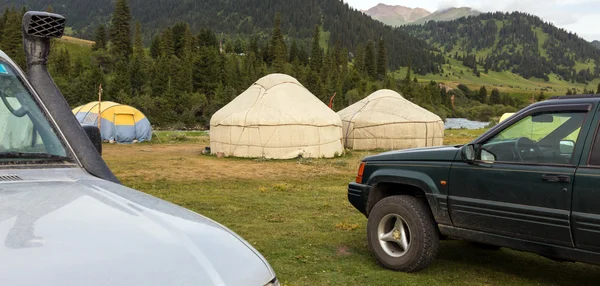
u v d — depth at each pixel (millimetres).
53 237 1293
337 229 6859
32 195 1630
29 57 2668
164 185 12273
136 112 28547
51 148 2186
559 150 3992
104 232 1381
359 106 27047
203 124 68812
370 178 5297
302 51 175625
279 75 22703
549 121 4133
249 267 1422
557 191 3861
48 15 2648
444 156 4695
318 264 5109
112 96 74312
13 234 1273
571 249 3834
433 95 126750
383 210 4980
